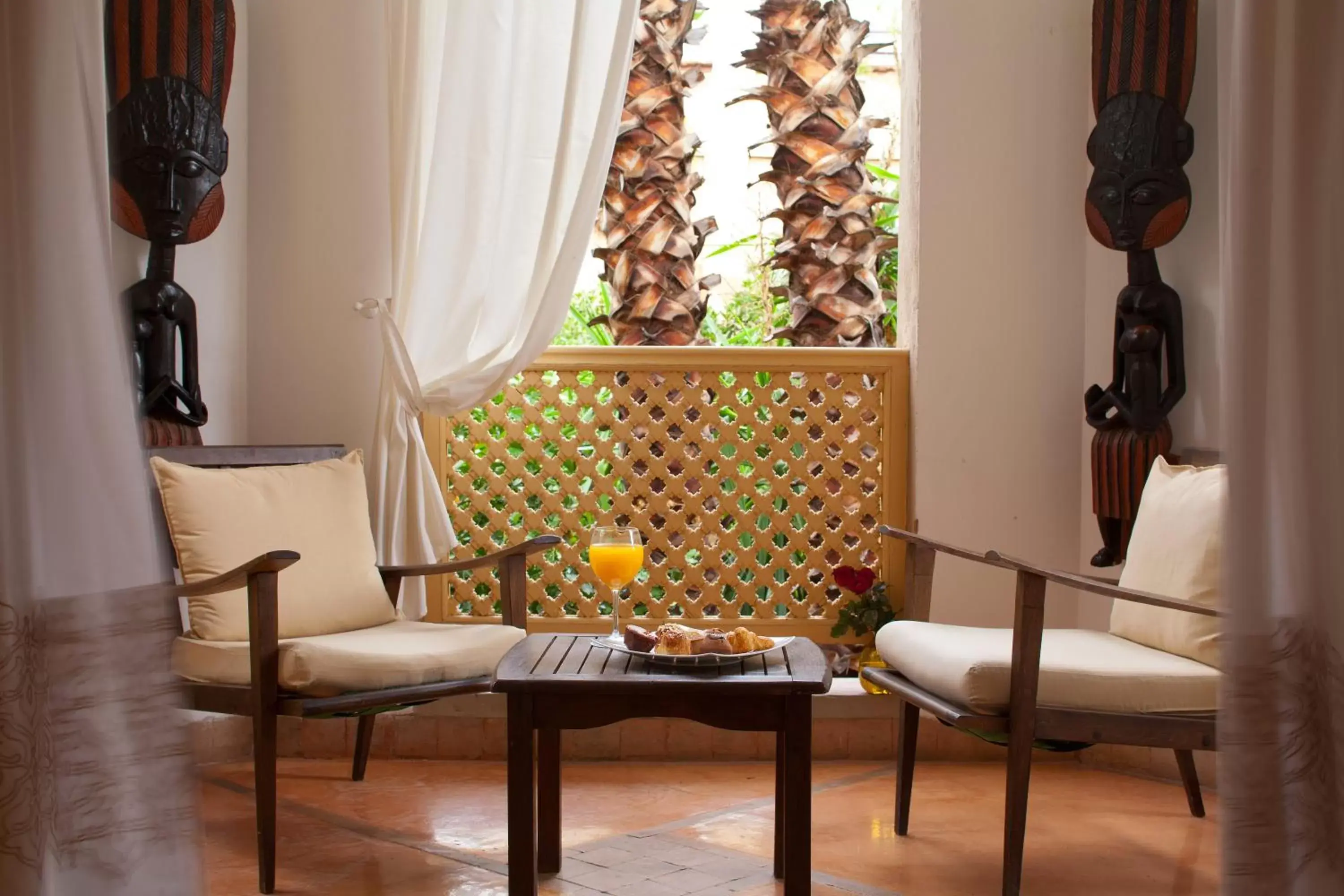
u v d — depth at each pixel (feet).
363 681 8.06
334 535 9.70
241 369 12.07
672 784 10.30
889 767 10.94
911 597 9.18
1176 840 8.89
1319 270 5.08
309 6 12.04
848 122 13.20
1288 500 5.08
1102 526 11.17
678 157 13.15
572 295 11.46
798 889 6.93
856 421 12.35
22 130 5.10
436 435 12.14
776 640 8.04
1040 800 9.98
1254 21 5.08
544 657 7.68
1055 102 11.91
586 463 12.32
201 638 8.73
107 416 5.24
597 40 11.48
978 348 11.94
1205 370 10.76
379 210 12.07
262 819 7.75
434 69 11.80
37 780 5.05
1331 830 5.01
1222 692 5.11
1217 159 10.66
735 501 12.40
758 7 13.56
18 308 5.09
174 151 10.36
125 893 5.19
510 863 7.02
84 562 5.18
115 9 10.28
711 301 17.98
